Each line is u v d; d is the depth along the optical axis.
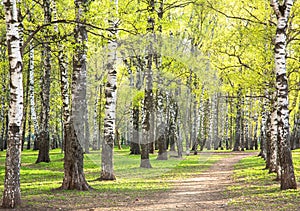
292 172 13.51
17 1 14.83
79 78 10.52
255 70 18.52
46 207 10.61
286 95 13.72
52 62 32.59
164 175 19.17
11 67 10.50
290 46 18.86
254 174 19.64
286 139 13.58
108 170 16.59
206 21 26.78
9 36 10.50
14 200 10.48
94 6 12.33
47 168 23.19
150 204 11.35
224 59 19.48
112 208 10.69
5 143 48.81
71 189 13.99
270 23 18.58
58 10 16.64
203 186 15.68
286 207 10.27
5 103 38.75
